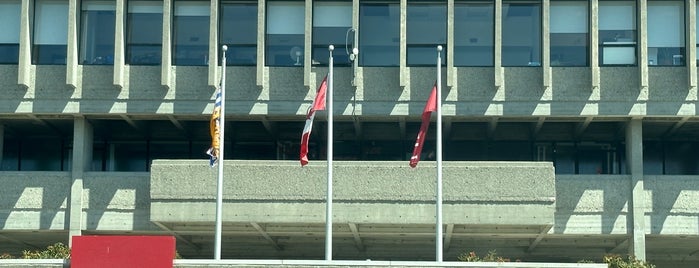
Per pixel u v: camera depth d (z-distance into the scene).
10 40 41.44
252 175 39.62
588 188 41.03
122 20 41.06
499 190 39.25
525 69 40.94
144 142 45.47
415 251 45.12
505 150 45.12
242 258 45.56
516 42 41.09
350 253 45.47
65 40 41.47
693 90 40.66
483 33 41.12
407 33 41.12
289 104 40.97
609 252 44.66
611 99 40.75
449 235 41.50
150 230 41.41
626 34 40.97
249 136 45.06
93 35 41.50
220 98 35.78
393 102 40.88
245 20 41.47
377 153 44.97
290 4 41.44
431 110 35.19
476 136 45.03
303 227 40.69
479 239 43.00
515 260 45.16
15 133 45.41
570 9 41.16
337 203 39.41
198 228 41.06
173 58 41.25
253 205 39.50
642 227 40.66
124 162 45.28
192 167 39.69
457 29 41.22
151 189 39.66
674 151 45.28
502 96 40.78
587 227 40.81
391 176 39.47
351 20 41.12
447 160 45.03
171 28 41.22
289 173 39.62
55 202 41.34
